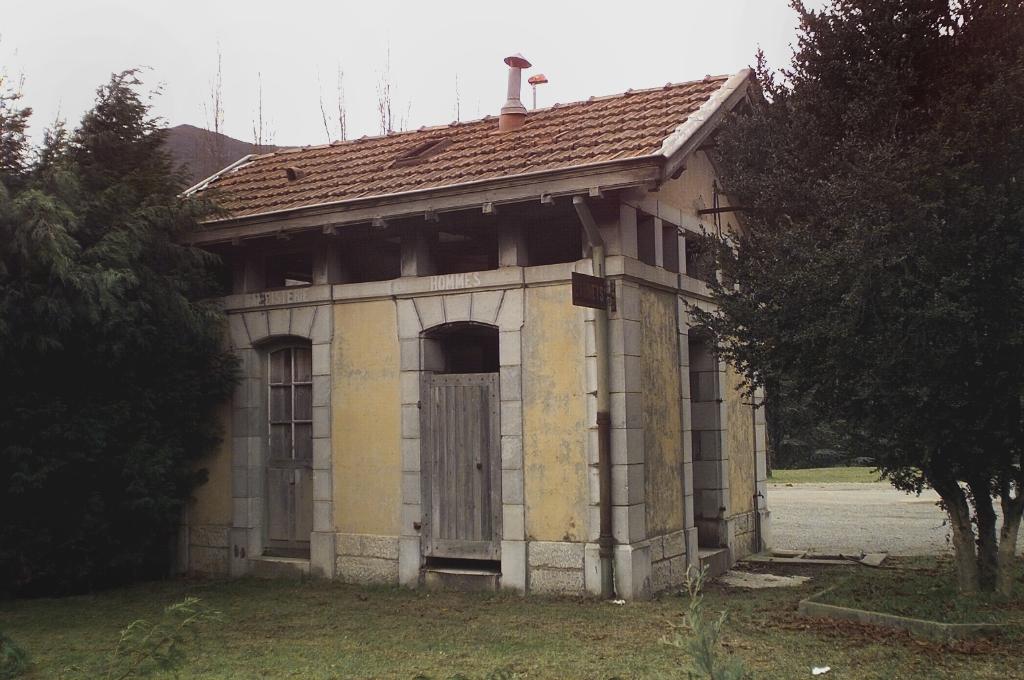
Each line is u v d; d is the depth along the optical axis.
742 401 11.93
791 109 7.72
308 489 10.62
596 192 8.34
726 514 11.00
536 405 9.02
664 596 8.88
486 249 10.75
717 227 11.23
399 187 9.70
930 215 6.71
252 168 13.12
